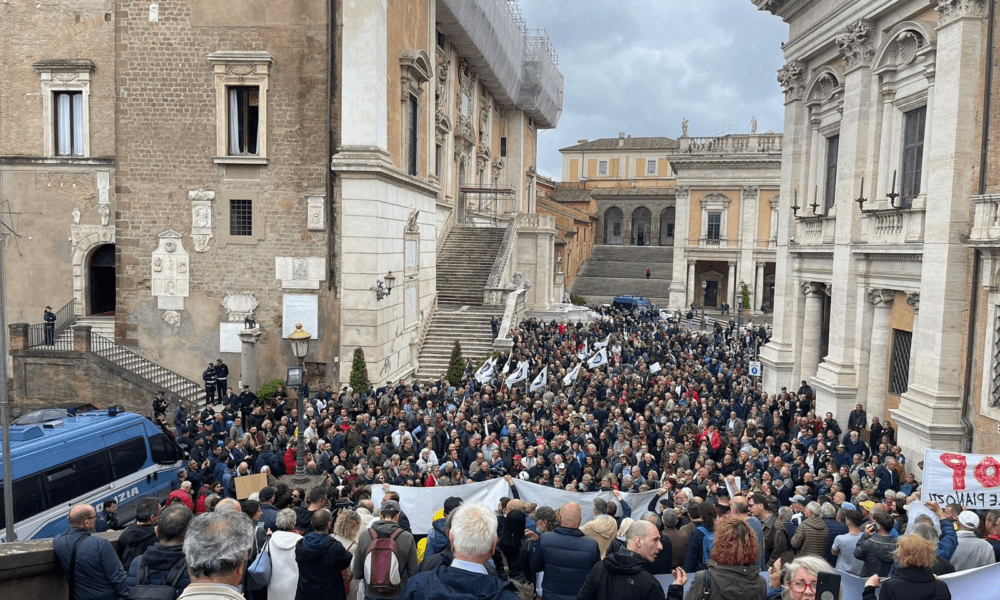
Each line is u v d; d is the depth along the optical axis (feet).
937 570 23.85
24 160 98.63
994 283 55.67
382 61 89.15
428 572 17.01
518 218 153.58
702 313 186.60
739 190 220.84
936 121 60.54
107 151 98.37
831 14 79.10
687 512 32.63
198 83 88.17
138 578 19.03
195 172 89.30
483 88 179.22
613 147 311.68
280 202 88.84
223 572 14.78
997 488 36.50
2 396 40.27
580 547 22.74
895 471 50.26
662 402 70.03
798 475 51.31
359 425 61.36
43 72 97.50
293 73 87.40
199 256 90.07
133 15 88.07
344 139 87.51
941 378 59.52
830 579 17.66
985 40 57.11
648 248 277.85
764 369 96.48
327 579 22.02
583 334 119.75
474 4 137.80
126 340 91.71
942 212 59.47
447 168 147.74
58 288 100.27
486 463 49.78
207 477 45.01
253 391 88.58
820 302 86.94
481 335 113.60
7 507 38.60
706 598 17.38
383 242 90.84
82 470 46.06
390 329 94.94
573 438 59.06
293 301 89.40
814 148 87.86
